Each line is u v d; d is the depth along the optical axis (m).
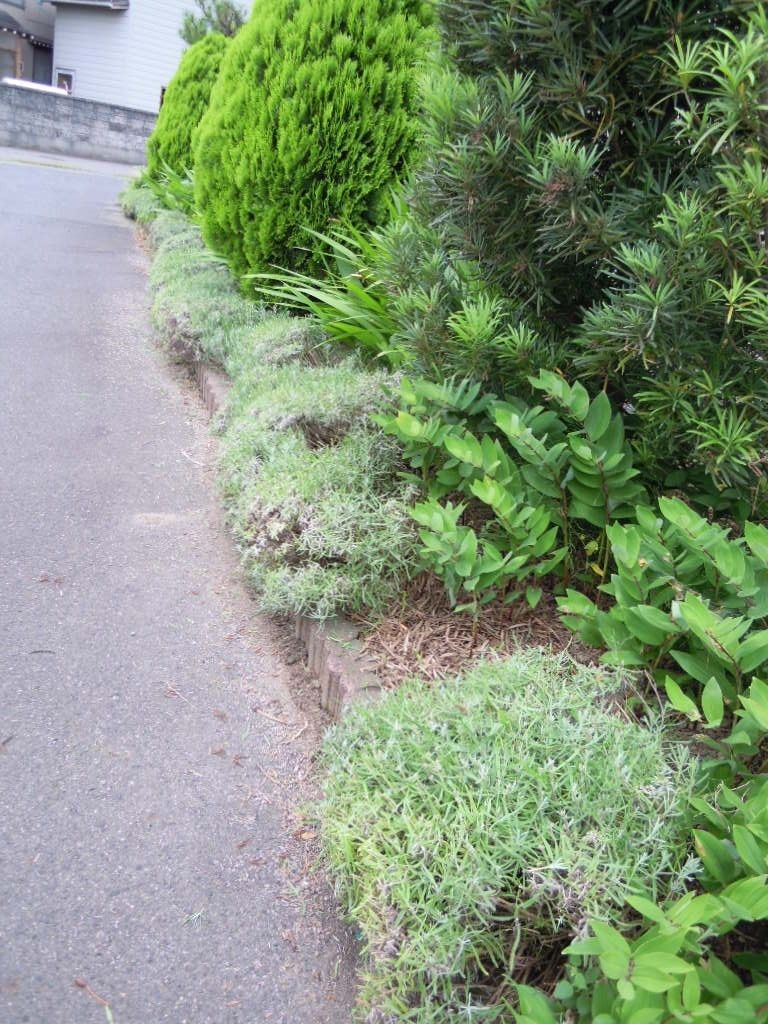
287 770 2.20
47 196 12.01
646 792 1.60
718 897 1.32
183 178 11.00
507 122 2.14
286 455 3.04
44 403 4.47
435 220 2.50
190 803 2.05
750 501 2.24
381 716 1.88
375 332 4.09
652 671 2.07
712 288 1.96
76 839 1.91
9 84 19.41
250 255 5.23
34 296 6.49
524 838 1.51
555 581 2.69
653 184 2.14
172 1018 1.56
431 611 2.62
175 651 2.63
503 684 1.92
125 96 23.94
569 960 1.48
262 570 2.77
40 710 2.29
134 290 7.23
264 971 1.68
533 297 2.47
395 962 1.42
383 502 2.83
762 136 1.74
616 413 2.60
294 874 1.90
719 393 2.05
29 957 1.63
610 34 2.11
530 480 2.45
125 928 1.72
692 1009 1.16
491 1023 1.44
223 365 4.88
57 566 3.00
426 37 4.76
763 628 2.04
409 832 1.55
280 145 4.74
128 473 3.82
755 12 1.80
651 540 2.03
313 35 4.69
